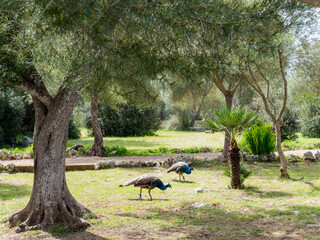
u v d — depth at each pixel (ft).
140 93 15.64
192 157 46.37
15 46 16.21
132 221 20.25
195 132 133.80
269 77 34.27
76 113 101.76
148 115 112.98
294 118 71.26
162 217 21.18
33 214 19.36
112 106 53.21
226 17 16.14
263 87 90.84
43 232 18.19
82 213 20.54
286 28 18.43
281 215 20.97
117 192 29.58
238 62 18.51
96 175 39.06
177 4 14.89
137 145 77.97
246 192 28.55
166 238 17.11
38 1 12.16
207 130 136.46
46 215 19.19
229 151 30.91
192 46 16.71
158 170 42.34
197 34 16.31
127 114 110.11
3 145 70.33
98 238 17.24
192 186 32.04
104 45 14.32
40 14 12.10
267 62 31.40
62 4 11.74
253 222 19.75
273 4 16.84
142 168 44.01
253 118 31.45
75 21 12.84
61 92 19.39
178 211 22.61
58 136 19.69
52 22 12.92
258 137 48.08
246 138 48.88
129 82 14.80
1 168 41.75
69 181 35.27
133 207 23.81
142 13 14.02
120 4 13.57
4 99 67.82
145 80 15.06
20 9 12.34
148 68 14.84
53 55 15.70
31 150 57.93
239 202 24.71
